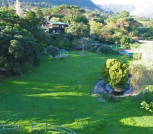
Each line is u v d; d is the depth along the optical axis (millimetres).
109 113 28969
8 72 41125
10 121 24984
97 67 55281
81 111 29203
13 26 51969
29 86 37312
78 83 41125
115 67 37938
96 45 91875
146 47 50062
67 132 23094
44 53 61156
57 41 81438
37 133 22969
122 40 98625
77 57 66812
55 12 130250
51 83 39844
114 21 134625
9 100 30906
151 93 32250
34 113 27562
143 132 24594
